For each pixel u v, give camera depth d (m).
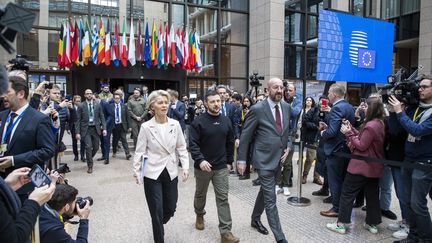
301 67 14.55
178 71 11.96
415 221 3.62
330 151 4.50
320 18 8.88
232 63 14.05
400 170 3.98
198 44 11.95
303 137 5.20
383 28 9.90
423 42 16.30
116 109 8.41
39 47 11.17
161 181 3.43
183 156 3.68
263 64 13.38
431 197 3.76
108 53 10.43
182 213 4.60
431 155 3.37
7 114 2.84
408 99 3.54
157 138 3.37
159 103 3.40
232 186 6.04
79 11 11.61
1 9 1.18
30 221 1.45
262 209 4.05
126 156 8.43
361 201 4.98
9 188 1.47
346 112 4.37
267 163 3.65
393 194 5.73
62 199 2.34
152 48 11.02
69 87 11.38
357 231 4.08
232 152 3.88
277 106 3.75
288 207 4.94
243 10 14.12
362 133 3.91
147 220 4.33
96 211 4.64
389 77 4.01
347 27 9.29
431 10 15.95
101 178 6.48
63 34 10.32
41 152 2.73
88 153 6.98
